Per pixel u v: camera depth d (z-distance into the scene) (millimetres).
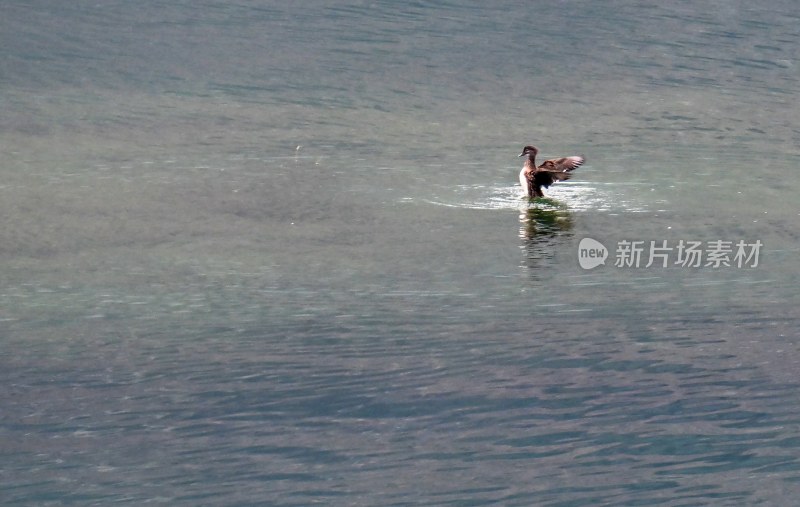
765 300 69062
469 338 62688
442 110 124438
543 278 72750
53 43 150375
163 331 63375
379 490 46938
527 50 155375
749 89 137750
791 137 115312
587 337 62969
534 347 61406
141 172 97938
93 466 48812
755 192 94250
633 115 124188
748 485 47594
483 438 51375
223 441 51000
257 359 59594
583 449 50562
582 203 90312
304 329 63812
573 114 124250
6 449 50156
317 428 52188
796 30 171750
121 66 140375
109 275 72938
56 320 64875
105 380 57031
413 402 54812
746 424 52750
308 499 46312
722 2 190250
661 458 49812
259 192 92500
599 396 55625
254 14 170000
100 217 85438
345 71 141000
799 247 79688
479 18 172375
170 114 119312
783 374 58125
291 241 80312
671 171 100938
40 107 120750
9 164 99500
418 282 71812
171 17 166750
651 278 73250
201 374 57719
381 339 62375
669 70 146875
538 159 104562
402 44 155750
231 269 74188
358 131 114125
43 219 84625
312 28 162625
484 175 98625
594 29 168875
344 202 89875
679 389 56375
